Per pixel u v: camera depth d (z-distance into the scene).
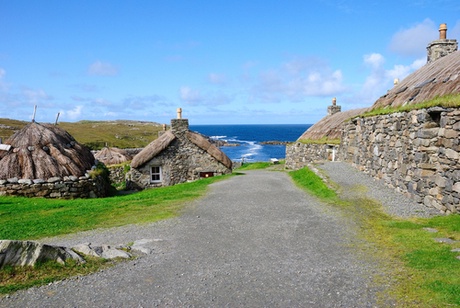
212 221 10.90
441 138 10.56
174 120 25.05
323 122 31.95
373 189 14.34
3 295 5.74
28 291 5.92
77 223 11.07
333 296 5.67
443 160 10.45
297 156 32.31
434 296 5.34
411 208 11.17
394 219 10.09
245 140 157.12
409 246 7.63
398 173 13.66
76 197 17.20
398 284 5.90
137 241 8.87
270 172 27.97
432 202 11.05
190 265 7.19
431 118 11.50
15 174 16.58
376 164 16.22
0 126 89.31
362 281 6.16
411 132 12.58
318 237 8.87
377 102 18.16
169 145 24.91
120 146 88.00
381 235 8.67
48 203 14.73
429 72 15.23
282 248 8.15
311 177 18.25
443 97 11.22
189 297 5.76
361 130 18.78
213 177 23.64
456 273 5.97
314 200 13.60
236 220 10.93
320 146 27.75
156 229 10.09
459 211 9.70
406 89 15.64
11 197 15.75
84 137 95.56
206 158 25.58
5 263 6.39
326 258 7.38
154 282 6.35
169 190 18.31
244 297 5.73
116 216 11.94
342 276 6.41
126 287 6.14
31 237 9.61
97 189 18.61
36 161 17.23
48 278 6.37
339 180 16.42
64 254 7.10
